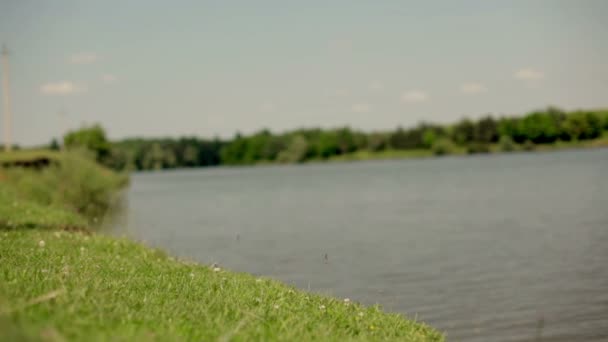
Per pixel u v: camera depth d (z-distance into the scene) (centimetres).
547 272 2058
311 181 10612
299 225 3956
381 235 3253
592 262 2195
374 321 1080
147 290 1098
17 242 1700
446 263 2314
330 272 2217
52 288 948
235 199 6969
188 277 1323
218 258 2608
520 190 5991
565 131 19288
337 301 1247
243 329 871
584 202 4444
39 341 626
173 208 5738
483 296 1755
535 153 19100
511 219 3688
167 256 1861
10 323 662
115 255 1664
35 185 4066
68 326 723
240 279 1354
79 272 1184
